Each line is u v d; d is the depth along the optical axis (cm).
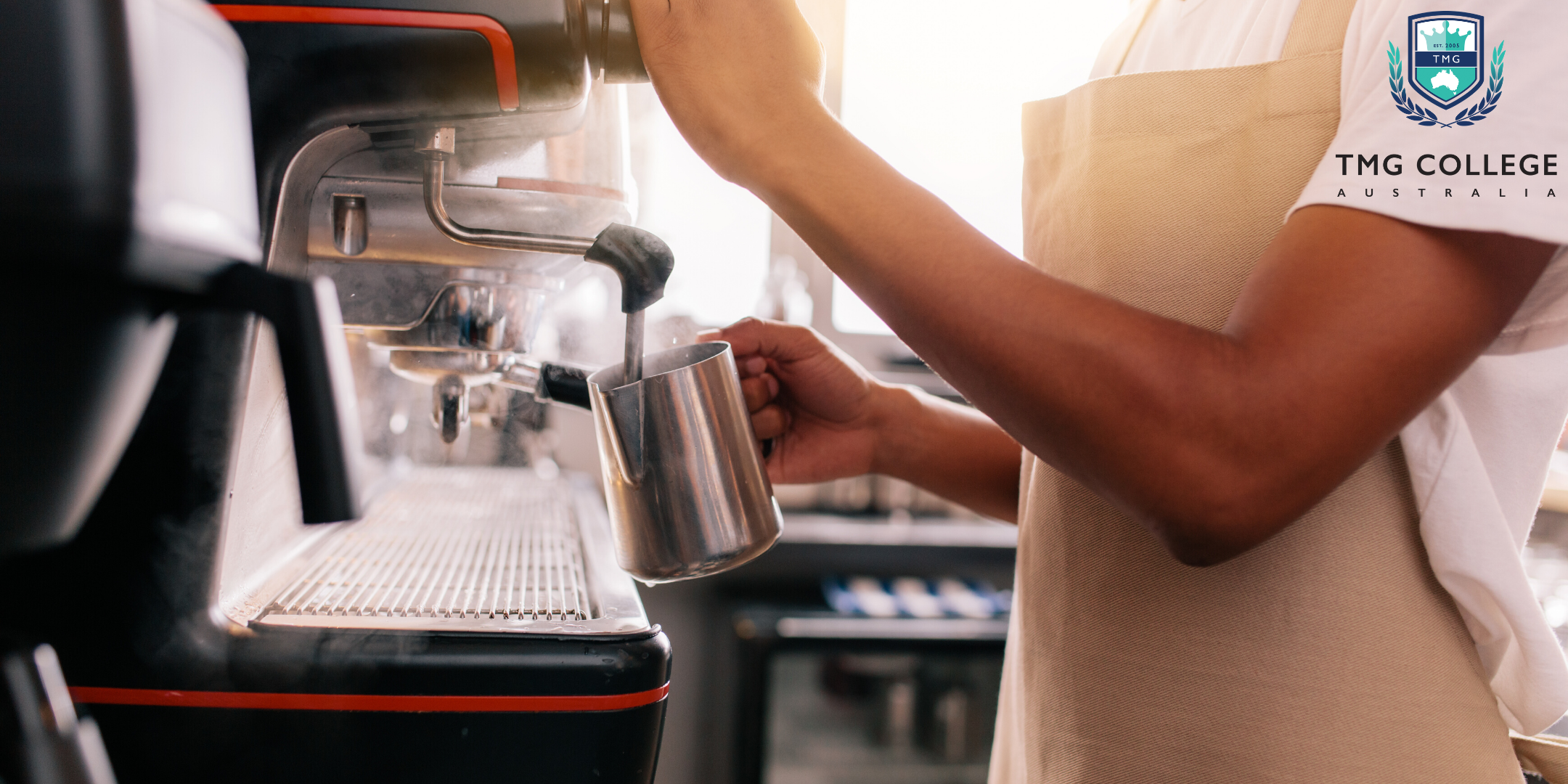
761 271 194
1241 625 47
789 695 212
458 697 42
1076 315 35
